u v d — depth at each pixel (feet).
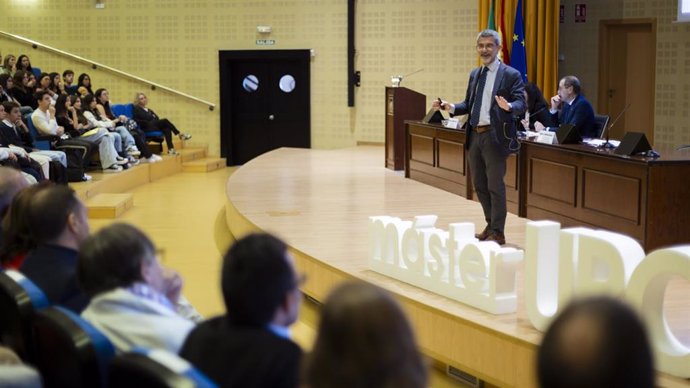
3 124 31.35
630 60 41.34
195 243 26.89
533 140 24.75
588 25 42.24
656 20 39.73
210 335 7.29
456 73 46.88
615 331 3.84
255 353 7.01
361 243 21.08
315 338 5.30
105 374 7.91
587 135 26.86
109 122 40.70
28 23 51.26
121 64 51.39
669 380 11.88
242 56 50.44
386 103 37.24
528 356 13.26
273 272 7.18
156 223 30.40
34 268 10.12
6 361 7.48
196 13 50.60
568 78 27.22
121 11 51.03
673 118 39.45
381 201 28.12
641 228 19.90
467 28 46.42
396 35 47.70
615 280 12.59
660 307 12.35
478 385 14.89
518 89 19.83
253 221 24.40
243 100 51.72
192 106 51.31
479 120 20.20
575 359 3.84
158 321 8.52
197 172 46.73
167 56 51.13
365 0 48.01
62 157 32.76
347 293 5.22
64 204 10.25
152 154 43.24
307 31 49.60
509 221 24.66
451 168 30.09
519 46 39.83
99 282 8.71
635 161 19.88
